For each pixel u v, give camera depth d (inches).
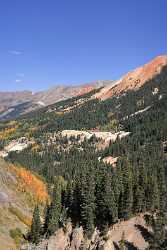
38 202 6131.9
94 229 4296.3
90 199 4362.7
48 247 4478.3
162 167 5447.8
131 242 3841.0
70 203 4847.4
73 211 4758.9
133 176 4562.0
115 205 4222.4
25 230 5064.0
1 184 5861.2
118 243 3890.3
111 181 4490.7
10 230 4847.4
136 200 4212.6
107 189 4323.3
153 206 4185.5
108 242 3934.5
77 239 4308.6
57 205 4729.3
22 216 5374.0
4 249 4399.6
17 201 5728.3
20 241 4734.3
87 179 4571.9
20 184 6363.2
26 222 5290.4
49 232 4638.3
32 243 4672.7
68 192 4990.2
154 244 3577.8
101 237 4124.0
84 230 4360.2
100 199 4345.5
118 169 4970.5
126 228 4047.7
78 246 4252.0
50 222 4635.8
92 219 4303.6
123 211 4165.8
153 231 3750.0
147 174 4768.7
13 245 4591.5
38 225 4722.0
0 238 4559.5
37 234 4677.7
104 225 4205.2
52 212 4694.9
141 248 3730.3
